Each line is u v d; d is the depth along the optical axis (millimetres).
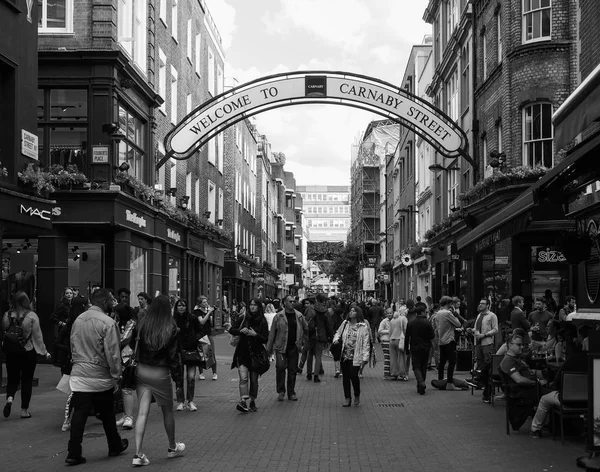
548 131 23062
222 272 49969
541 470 8750
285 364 15555
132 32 25172
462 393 16844
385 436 11141
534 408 11570
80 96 22719
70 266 23297
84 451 10000
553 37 22797
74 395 9234
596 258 12828
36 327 12406
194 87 37125
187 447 10258
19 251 22812
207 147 40344
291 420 12734
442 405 14703
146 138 27047
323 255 153625
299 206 123938
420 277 47312
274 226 87375
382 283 74000
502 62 24797
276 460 9383
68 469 8852
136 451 9062
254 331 13703
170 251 30250
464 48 32594
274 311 26266
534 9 23234
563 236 13242
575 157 8906
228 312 46344
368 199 89062
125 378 11617
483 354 16547
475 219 27781
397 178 62625
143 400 9219
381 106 26125
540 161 23188
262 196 70875
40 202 17125
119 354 9359
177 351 9438
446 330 17859
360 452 9906
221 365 24094
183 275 32688
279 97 26016
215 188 43344
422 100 25938
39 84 22438
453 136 26016
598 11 16453
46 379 18141
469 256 16688
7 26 16516
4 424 11891
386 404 14906
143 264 26234
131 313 12320
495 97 26484
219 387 17734
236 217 53688
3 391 15430
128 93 24406
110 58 22391
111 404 9586
